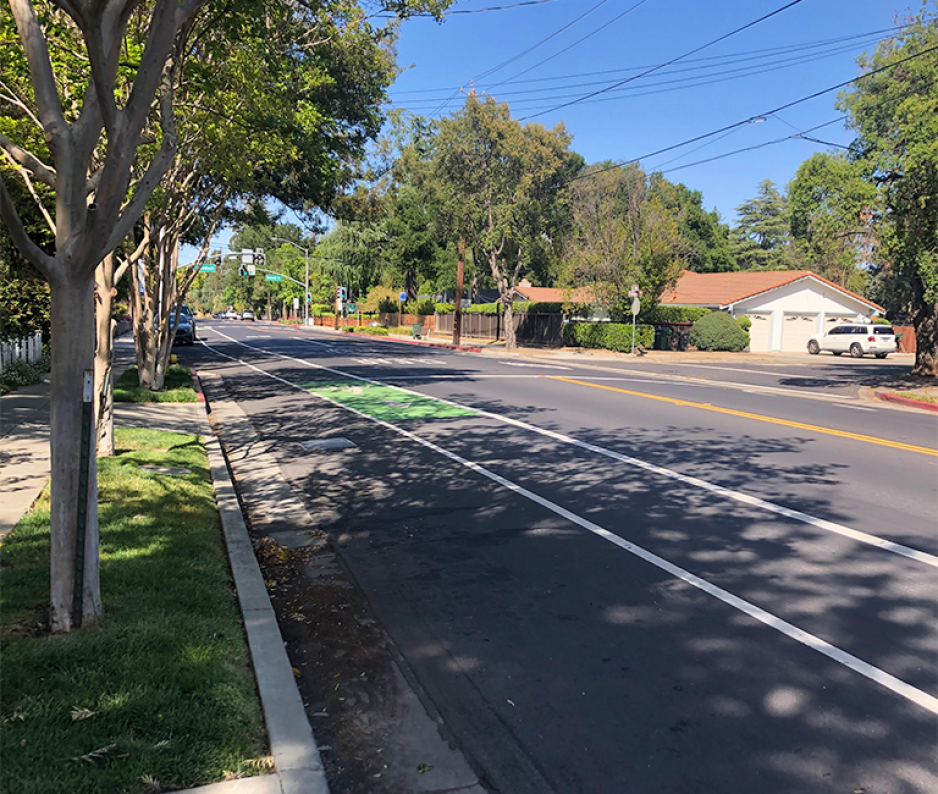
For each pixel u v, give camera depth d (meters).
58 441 4.16
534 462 10.09
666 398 17.55
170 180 10.30
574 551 6.48
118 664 3.79
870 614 5.17
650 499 8.19
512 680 4.27
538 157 36.47
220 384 20.73
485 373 24.08
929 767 3.45
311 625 5.02
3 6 6.36
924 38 20.34
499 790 3.29
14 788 2.82
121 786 2.93
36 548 5.48
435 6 10.34
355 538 6.90
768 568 6.06
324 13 11.66
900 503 8.10
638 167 36.66
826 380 24.83
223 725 3.42
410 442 11.58
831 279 64.62
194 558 5.65
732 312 44.81
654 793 3.27
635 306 36.41
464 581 5.81
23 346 18.52
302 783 3.10
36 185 11.20
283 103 9.85
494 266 39.81
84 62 7.25
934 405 17.84
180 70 7.02
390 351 37.41
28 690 3.51
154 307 16.45
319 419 14.03
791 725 3.79
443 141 36.59
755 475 9.39
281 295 109.25
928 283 20.05
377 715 3.90
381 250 69.81
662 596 5.49
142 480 7.89
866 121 21.61
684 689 4.16
